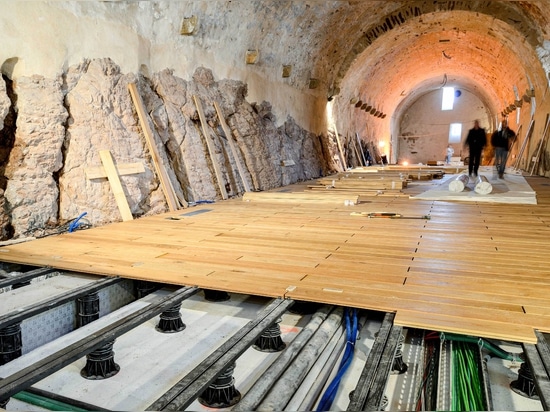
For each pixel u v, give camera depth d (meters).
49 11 5.31
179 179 7.37
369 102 19.94
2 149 4.84
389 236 4.52
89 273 3.42
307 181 11.79
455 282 2.95
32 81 5.11
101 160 5.81
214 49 8.71
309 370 2.24
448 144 28.33
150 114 7.04
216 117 8.65
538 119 14.13
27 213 4.91
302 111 13.24
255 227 5.09
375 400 1.64
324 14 11.23
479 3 12.06
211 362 1.88
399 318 2.33
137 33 6.77
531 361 1.90
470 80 22.88
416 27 14.52
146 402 2.21
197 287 2.91
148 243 4.24
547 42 11.30
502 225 5.11
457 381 2.23
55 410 2.11
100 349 2.41
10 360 2.55
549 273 3.14
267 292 2.75
